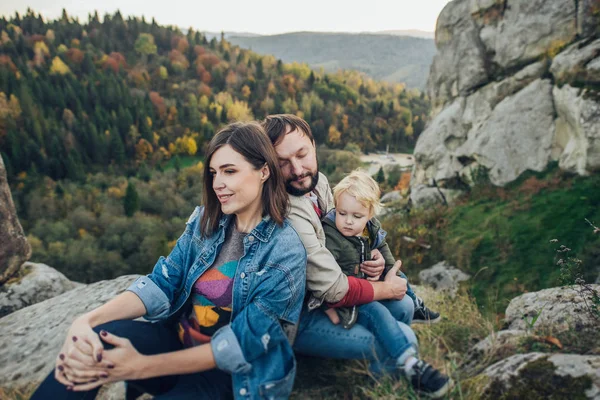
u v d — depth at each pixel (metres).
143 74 149.75
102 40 168.00
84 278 52.28
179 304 1.71
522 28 15.47
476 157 15.96
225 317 1.65
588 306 2.31
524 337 2.15
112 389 2.07
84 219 62.84
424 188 17.92
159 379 1.63
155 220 64.31
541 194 13.04
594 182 12.02
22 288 4.42
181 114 129.12
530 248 11.20
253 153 1.56
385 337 1.89
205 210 1.69
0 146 87.19
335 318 1.89
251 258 1.61
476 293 10.61
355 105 147.75
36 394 1.43
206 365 1.47
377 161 114.31
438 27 19.14
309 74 168.25
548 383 1.62
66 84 120.56
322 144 120.00
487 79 16.88
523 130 14.92
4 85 109.12
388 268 2.28
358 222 2.03
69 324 2.68
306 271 1.74
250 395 1.55
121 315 1.60
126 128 110.81
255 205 1.64
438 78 19.38
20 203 72.12
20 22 167.88
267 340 1.53
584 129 12.38
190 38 189.38
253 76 164.38
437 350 2.30
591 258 9.70
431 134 18.69
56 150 89.56
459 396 1.78
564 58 13.70
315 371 2.16
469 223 13.48
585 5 13.85
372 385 2.03
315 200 2.16
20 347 2.55
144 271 53.28
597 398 1.49
